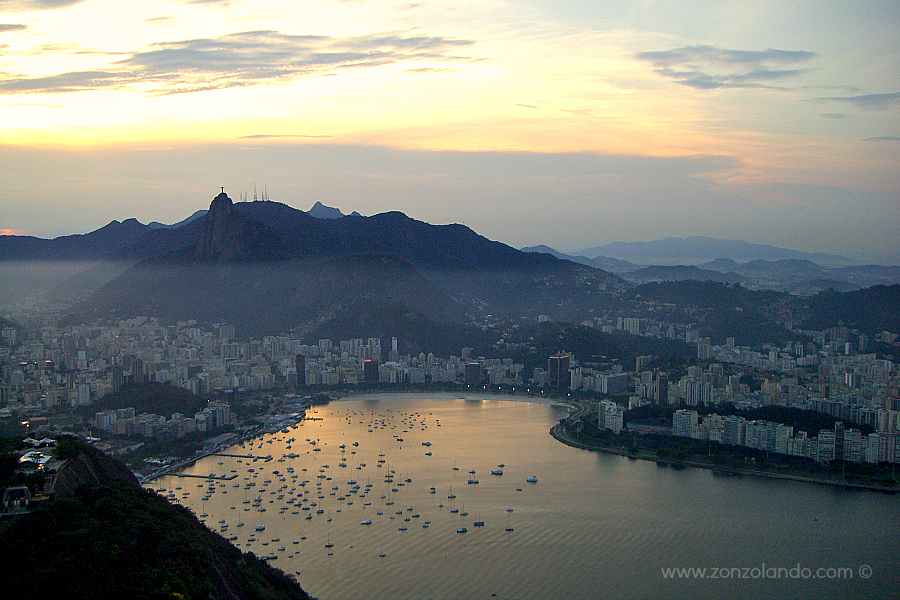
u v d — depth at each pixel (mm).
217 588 179750
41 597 154125
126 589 159625
